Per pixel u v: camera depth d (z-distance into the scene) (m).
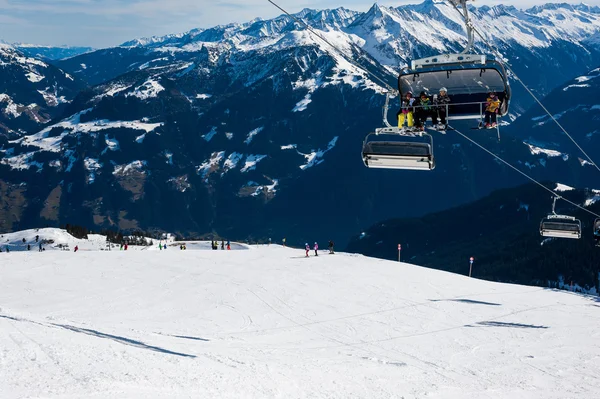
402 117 17.08
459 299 49.38
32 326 24.64
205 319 40.00
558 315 45.12
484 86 16.55
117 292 47.56
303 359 27.89
